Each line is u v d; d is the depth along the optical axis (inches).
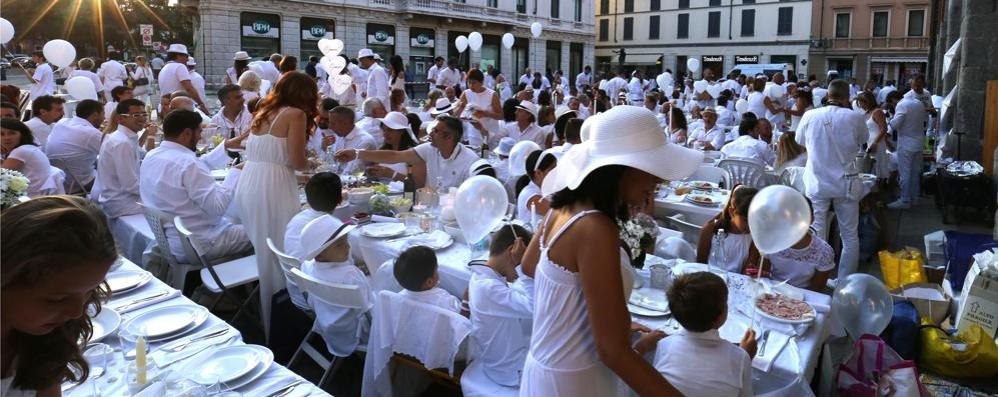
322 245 118.3
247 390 75.2
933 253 189.0
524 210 152.7
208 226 165.3
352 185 196.2
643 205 63.4
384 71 415.5
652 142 60.5
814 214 193.9
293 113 152.5
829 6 1483.8
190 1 957.8
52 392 52.2
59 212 41.8
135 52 1224.8
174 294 103.2
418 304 105.6
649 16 1775.3
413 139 218.7
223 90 279.4
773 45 1578.5
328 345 122.2
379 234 145.5
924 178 317.4
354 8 1085.1
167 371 74.6
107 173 190.9
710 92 593.6
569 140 183.9
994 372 132.3
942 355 134.3
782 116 414.9
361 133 231.5
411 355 107.1
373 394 112.1
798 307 104.3
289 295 142.9
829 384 110.7
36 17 1153.4
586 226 59.4
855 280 125.3
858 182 186.5
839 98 189.0
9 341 46.2
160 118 345.7
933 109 424.5
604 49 1883.6
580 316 62.1
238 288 170.9
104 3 1170.0
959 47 334.0
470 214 110.6
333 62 394.6
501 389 100.6
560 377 62.5
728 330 98.3
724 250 133.5
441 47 1224.2
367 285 124.8
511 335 100.6
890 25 1414.9
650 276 114.6
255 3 971.9
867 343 111.7
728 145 266.8
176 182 157.8
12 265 39.4
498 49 1342.3
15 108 245.9
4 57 1135.0
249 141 155.2
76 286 42.4
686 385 82.0
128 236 184.5
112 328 88.6
